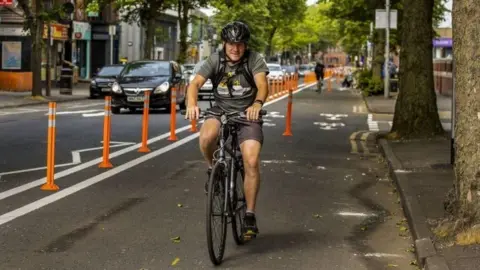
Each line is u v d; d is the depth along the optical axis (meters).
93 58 54.88
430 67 16.17
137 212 8.72
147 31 42.41
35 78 30.56
